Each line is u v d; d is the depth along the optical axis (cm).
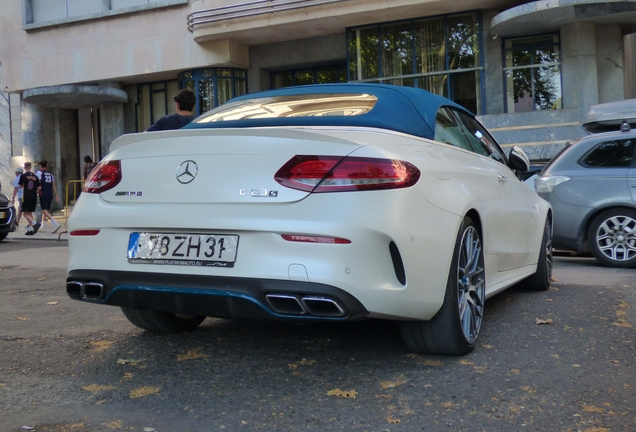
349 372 339
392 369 343
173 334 427
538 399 298
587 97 1709
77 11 2200
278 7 1833
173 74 2134
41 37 2242
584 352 373
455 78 1825
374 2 1750
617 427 266
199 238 317
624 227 752
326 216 297
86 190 357
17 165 2412
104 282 338
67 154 2447
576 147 798
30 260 962
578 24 1703
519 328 429
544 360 357
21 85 2283
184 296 320
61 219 2048
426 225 321
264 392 311
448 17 1817
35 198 1578
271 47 2077
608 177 759
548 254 584
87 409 292
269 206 306
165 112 2239
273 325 446
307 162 306
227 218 309
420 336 351
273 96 429
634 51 2262
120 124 2267
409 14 1808
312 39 2027
